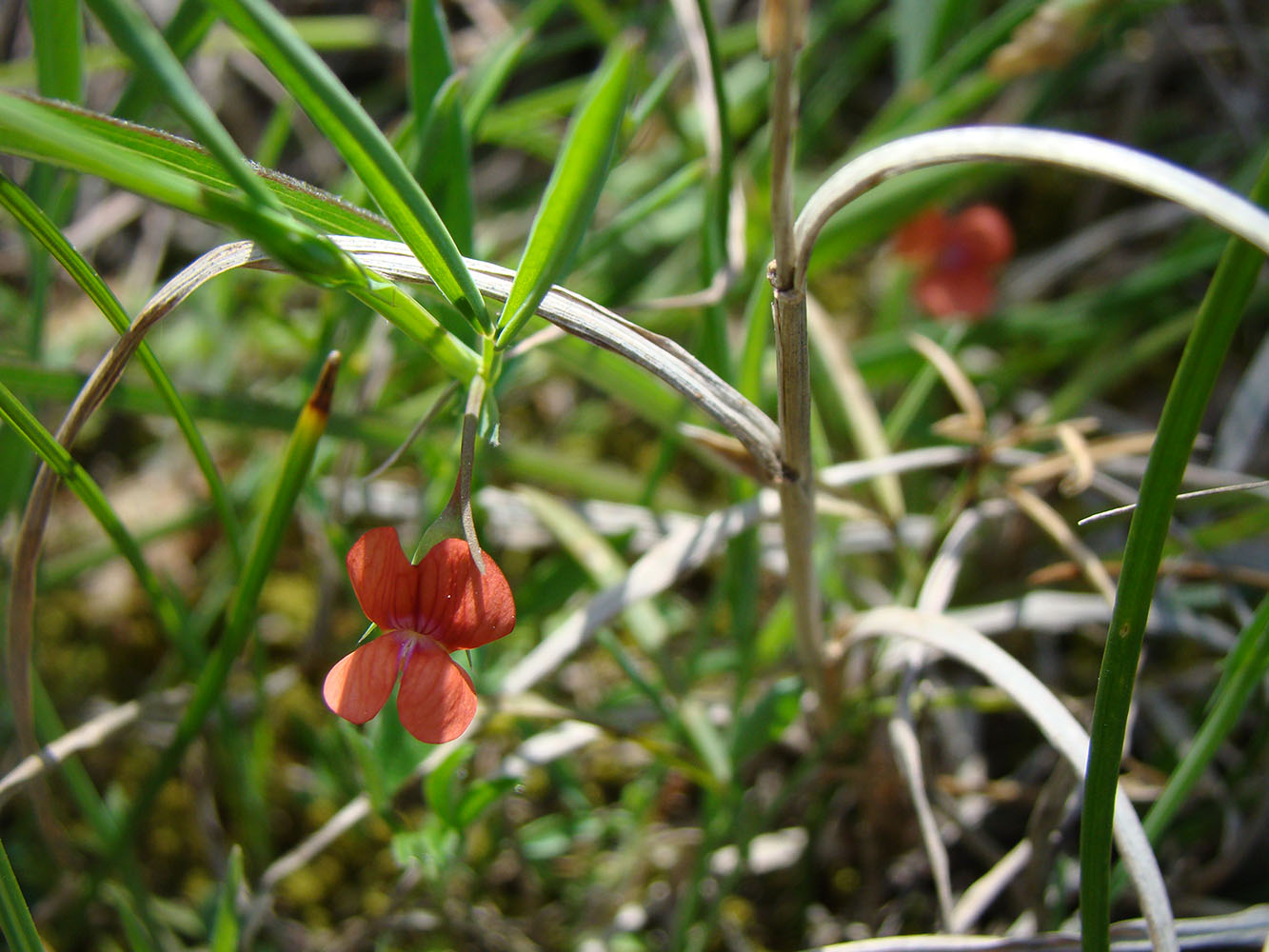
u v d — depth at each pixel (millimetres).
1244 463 151
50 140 56
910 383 179
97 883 116
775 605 156
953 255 170
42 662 150
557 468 141
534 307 73
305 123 197
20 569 92
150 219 186
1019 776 139
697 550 109
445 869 105
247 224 62
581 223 70
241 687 145
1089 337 174
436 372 175
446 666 74
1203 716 138
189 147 72
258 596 100
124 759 141
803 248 69
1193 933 99
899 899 132
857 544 147
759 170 159
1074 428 116
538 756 113
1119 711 75
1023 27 146
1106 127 209
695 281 177
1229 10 187
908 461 118
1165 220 188
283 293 163
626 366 118
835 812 137
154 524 156
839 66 190
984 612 126
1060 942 94
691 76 190
